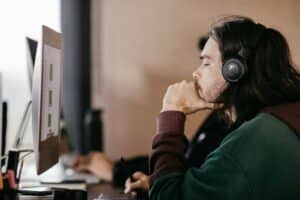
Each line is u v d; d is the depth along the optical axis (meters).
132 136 3.11
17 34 3.00
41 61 1.43
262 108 1.29
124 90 3.10
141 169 2.03
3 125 1.66
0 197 1.30
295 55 3.04
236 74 1.27
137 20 3.08
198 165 2.04
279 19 3.05
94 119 2.71
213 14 3.05
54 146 1.63
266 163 1.18
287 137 1.21
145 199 1.71
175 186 1.25
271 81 1.28
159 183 1.27
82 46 3.11
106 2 3.08
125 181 1.98
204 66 1.36
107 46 3.09
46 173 2.29
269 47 1.29
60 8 3.07
